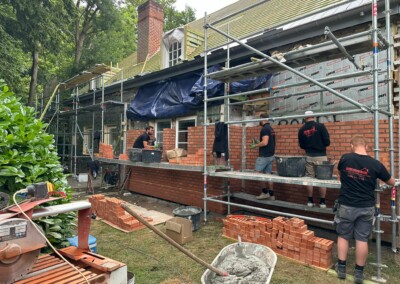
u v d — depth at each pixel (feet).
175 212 17.83
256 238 14.67
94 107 34.91
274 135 18.24
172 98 26.43
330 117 17.66
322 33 17.83
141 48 44.83
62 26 45.60
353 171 11.20
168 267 12.43
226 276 9.36
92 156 32.22
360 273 10.98
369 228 11.02
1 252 5.44
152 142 26.68
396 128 14.88
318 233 16.99
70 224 11.37
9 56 34.76
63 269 6.66
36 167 10.34
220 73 17.83
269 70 16.78
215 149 19.47
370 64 16.01
